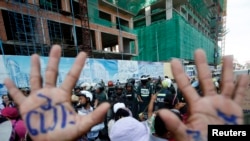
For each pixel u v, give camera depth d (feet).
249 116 6.61
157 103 9.89
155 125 5.05
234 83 2.68
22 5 37.45
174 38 83.71
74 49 53.06
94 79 38.63
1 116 7.09
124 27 83.87
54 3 50.49
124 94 14.51
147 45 96.32
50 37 45.62
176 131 2.42
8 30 41.47
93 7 65.21
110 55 76.84
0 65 23.47
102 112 2.68
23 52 37.17
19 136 6.77
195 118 2.55
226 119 2.51
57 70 3.19
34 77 3.11
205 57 2.70
